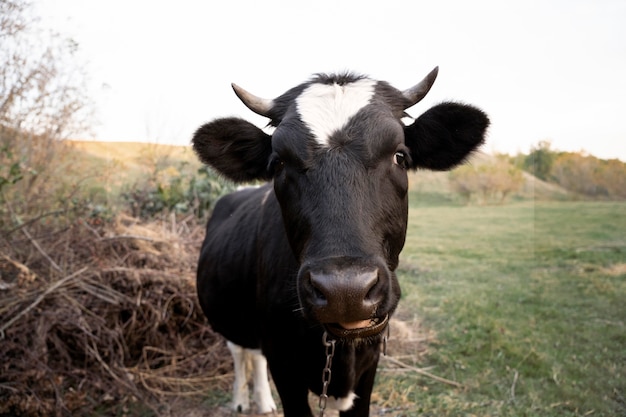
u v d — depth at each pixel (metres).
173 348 4.71
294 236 2.28
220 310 3.90
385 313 1.99
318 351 2.64
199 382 4.67
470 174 25.77
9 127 6.29
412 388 4.57
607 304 6.69
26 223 4.41
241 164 2.90
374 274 1.86
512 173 25.28
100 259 4.64
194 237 5.82
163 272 4.57
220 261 3.86
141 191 7.11
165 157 7.88
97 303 4.33
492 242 12.95
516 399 4.30
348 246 1.94
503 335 5.68
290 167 2.28
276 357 2.90
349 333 2.00
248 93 2.74
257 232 3.33
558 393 4.34
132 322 4.41
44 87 6.36
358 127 2.23
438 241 13.39
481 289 7.90
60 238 4.71
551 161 15.73
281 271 2.79
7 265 4.42
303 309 1.99
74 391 3.97
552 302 6.92
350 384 2.70
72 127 6.77
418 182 29.12
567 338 5.56
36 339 3.85
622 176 13.43
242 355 4.34
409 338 5.64
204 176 7.18
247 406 4.33
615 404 4.14
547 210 14.84
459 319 6.34
